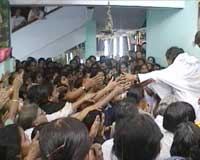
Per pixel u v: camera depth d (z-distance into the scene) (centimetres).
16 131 212
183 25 754
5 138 208
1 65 718
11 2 759
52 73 789
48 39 1089
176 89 410
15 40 1041
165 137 271
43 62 864
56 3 743
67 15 1109
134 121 203
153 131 199
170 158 226
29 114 302
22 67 818
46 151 166
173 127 271
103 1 742
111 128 321
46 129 171
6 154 203
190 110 277
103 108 327
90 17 1148
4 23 757
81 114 284
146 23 969
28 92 390
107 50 1179
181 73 410
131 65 788
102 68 782
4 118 309
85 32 1166
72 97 390
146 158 197
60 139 166
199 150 224
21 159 210
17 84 332
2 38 752
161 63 841
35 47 1072
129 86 356
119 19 1149
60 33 1107
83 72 761
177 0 750
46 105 371
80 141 166
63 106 369
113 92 328
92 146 209
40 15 1065
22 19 1046
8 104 316
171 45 798
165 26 823
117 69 782
